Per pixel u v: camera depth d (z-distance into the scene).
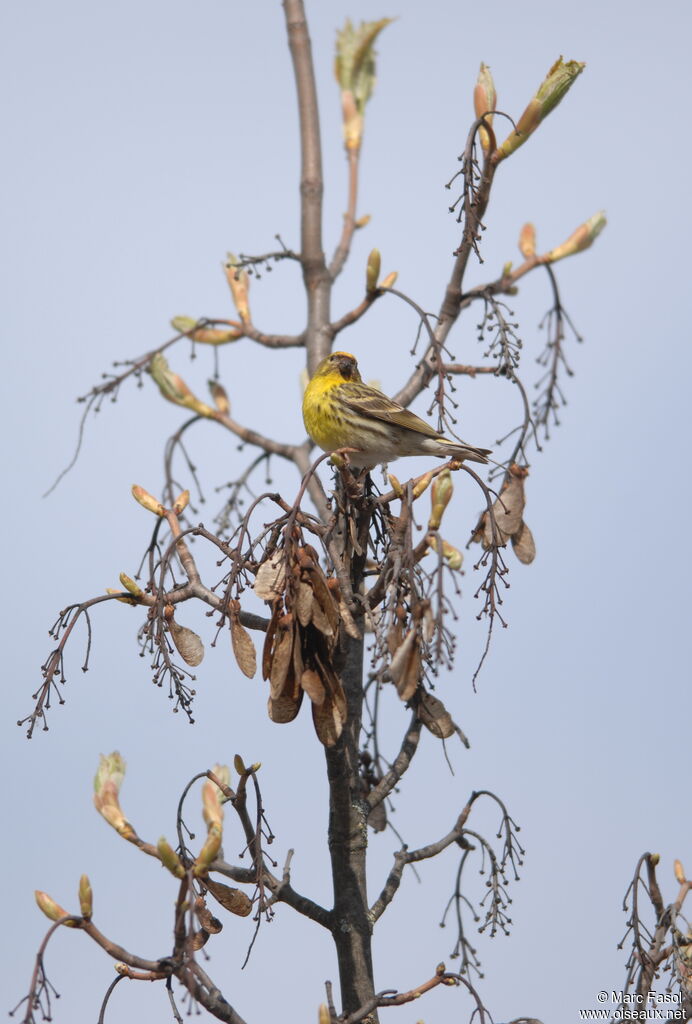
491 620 9.09
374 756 11.39
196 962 8.89
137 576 11.20
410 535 8.86
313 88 15.45
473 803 10.68
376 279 13.61
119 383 14.29
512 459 11.52
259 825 9.34
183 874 8.70
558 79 12.31
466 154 11.95
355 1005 9.85
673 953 9.70
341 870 10.13
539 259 14.30
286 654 8.84
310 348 14.45
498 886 10.36
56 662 9.60
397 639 8.61
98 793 9.63
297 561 8.91
